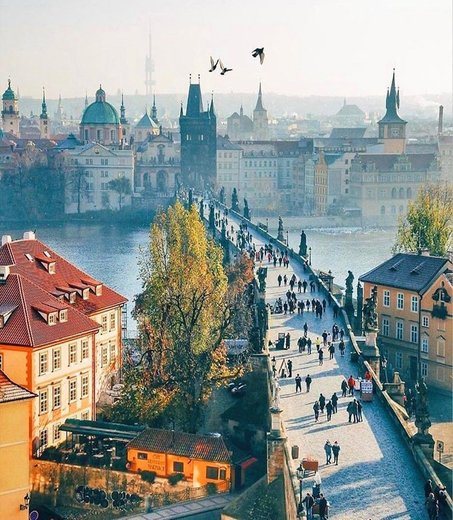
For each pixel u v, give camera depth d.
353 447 118.69
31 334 152.12
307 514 98.38
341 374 151.88
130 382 166.38
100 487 144.12
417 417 117.00
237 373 160.75
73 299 178.00
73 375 160.88
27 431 136.62
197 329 172.38
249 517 111.31
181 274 193.50
